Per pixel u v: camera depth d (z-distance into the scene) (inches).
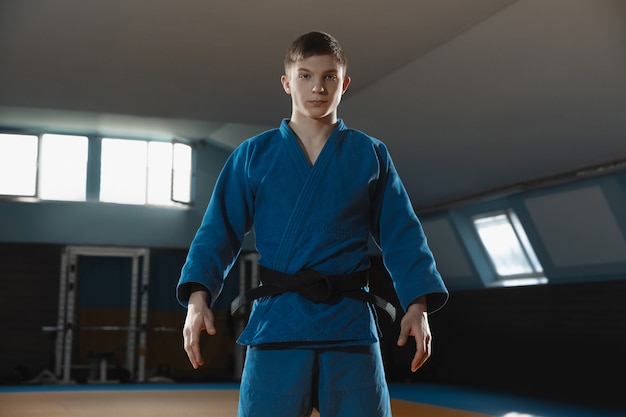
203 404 348.2
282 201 60.9
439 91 326.0
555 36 259.6
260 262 61.9
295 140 62.3
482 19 259.6
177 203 522.6
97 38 290.7
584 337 420.2
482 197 430.0
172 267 558.6
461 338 529.3
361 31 275.9
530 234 430.9
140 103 384.2
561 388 434.0
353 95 354.0
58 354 488.1
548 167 371.6
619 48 255.4
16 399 370.9
